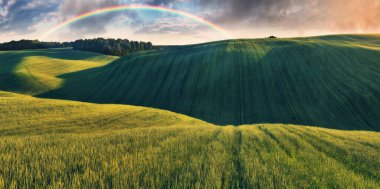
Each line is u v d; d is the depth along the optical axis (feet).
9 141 34.88
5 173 19.65
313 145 38.65
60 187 16.81
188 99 223.92
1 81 322.55
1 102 89.86
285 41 334.65
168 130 54.19
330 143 40.75
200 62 277.64
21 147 30.48
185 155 27.78
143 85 265.13
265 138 45.09
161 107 220.64
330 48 265.54
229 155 28.76
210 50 310.86
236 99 211.82
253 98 209.26
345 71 224.53
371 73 217.97
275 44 319.47
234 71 247.91
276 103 199.52
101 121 76.95
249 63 257.34
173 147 32.55
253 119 184.24
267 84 222.89
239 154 29.45
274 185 18.48
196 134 47.26
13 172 20.04
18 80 320.50
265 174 20.81
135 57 344.69
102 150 29.27
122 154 27.22
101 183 17.25
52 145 32.12
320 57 247.91
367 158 30.12
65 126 65.21
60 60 472.03
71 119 75.20
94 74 337.31
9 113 75.46
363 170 24.50
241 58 269.64
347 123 169.99
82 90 282.77
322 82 214.07
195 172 20.84
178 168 21.99
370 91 194.59
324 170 23.45
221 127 70.44
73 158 25.23
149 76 279.69
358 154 32.30
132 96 250.57
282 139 43.83
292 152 32.27
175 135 44.78
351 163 27.20
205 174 20.27
